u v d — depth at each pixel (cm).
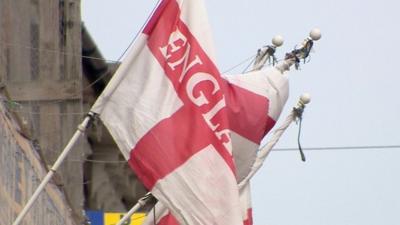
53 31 6344
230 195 3950
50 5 6319
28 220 4634
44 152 6444
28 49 6150
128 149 4022
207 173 3969
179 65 4081
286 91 4681
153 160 4000
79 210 6625
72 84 6406
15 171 4403
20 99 6188
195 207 3959
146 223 4656
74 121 6481
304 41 4772
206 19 4128
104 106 4041
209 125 4019
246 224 4847
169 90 4059
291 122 4941
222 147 3991
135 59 4072
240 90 4575
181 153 3994
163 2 4116
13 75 6069
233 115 4522
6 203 4197
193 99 4047
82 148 6625
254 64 4884
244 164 4556
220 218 3938
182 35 4112
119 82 4047
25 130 4697
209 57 4094
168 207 3975
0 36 5806
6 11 5884
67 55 6388
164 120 4025
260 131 4566
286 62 4734
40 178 5044
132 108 4038
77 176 6631
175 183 3981
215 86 4066
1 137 4131
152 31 4100
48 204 5169
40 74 6275
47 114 6362
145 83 4059
